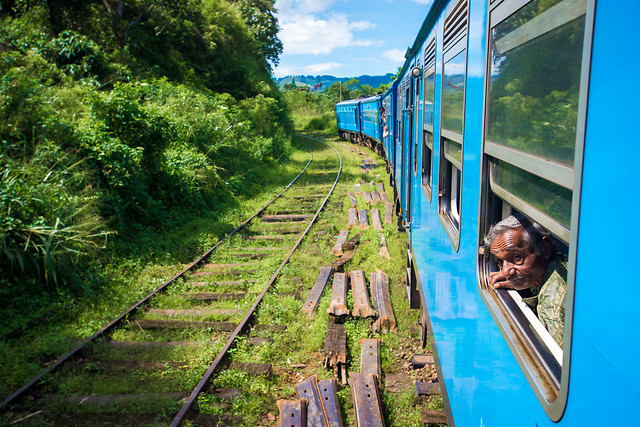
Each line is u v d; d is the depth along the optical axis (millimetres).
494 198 2254
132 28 19297
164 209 10461
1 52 12336
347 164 20188
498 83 1993
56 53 13898
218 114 16406
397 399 4426
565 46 1304
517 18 1726
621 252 973
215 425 4094
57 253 6555
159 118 10461
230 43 29672
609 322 1023
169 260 8219
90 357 5129
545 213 1483
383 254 8344
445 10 3574
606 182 1039
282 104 34875
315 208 12023
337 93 76125
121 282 7098
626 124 954
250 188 14609
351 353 5270
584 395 1145
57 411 4238
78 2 16859
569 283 1243
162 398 4324
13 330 5605
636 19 912
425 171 5090
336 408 4195
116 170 8828
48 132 8484
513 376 1668
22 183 6984
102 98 9773
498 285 2250
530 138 1584
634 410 925
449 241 3193
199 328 5797
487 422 2021
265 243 9352
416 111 5902
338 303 6078
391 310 6141
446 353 3217
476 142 2391
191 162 11969
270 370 4906
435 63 4156
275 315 6125
